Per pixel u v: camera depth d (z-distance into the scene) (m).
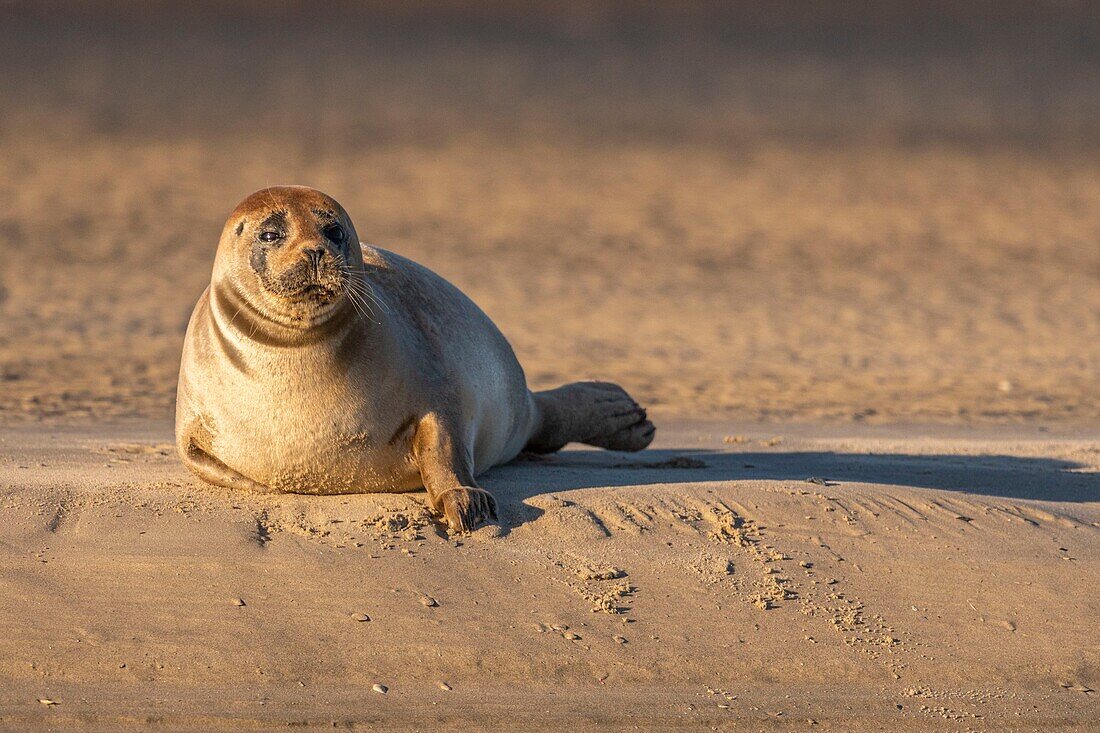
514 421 29.33
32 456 30.78
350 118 170.25
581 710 20.28
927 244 100.06
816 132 169.62
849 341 68.81
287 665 20.59
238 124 159.12
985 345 68.56
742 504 26.17
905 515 26.41
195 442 25.66
